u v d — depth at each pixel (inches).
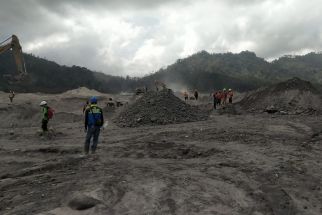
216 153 492.1
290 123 819.4
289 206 300.2
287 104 1202.0
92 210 257.0
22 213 258.2
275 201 307.4
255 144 550.0
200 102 2074.3
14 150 612.7
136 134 751.7
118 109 1610.5
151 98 1051.9
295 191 335.0
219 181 348.2
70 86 6501.0
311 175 385.4
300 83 1298.0
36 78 6318.9
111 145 607.2
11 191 324.8
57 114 1509.6
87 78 7239.2
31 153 588.4
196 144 559.5
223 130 705.6
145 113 979.3
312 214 293.6
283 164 420.2
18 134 860.0
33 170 420.5
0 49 1406.3
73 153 567.8
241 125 800.9
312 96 1226.6
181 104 1062.4
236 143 560.7
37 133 812.6
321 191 342.3
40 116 1566.2
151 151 524.4
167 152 512.7
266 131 690.8
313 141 589.6
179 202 282.4
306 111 1133.7
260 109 1261.1
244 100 1521.9
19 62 1440.7
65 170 402.6
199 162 434.9
